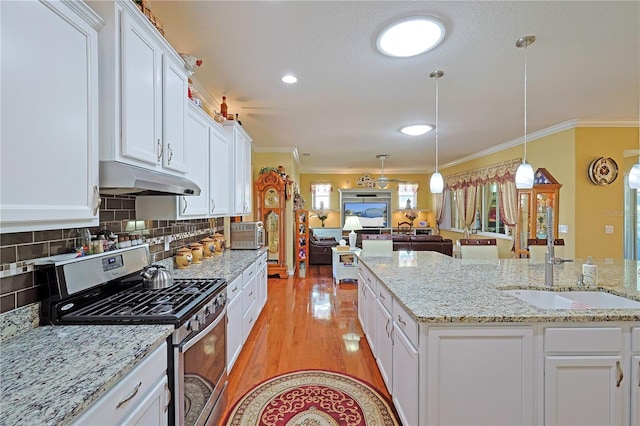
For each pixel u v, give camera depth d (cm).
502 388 150
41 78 103
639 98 351
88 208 124
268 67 272
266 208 591
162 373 128
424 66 271
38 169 102
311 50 244
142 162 158
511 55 252
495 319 148
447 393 150
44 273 134
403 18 204
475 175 708
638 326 149
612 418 149
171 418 134
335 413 202
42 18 103
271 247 596
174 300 160
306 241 637
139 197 213
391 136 524
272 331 337
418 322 153
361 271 338
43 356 106
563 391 149
